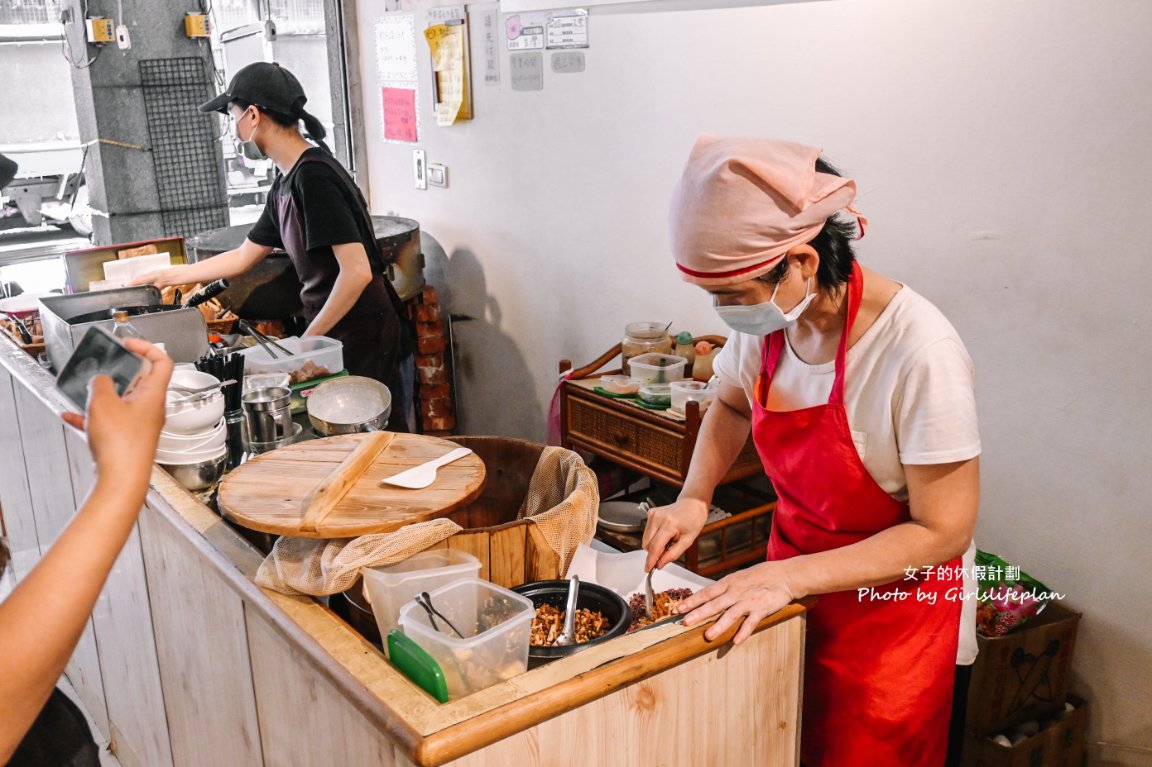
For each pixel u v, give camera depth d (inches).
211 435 76.2
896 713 62.7
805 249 52.4
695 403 96.0
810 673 65.8
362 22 173.0
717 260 51.3
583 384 113.4
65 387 39.4
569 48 129.7
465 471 63.9
